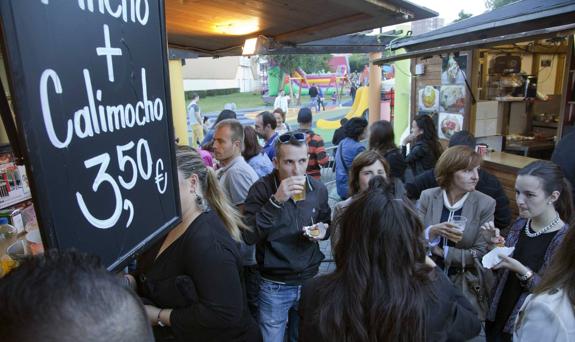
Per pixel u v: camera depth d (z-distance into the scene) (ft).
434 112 21.02
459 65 18.88
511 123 20.45
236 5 11.57
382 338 3.76
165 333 4.87
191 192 4.79
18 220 5.03
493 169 16.22
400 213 3.95
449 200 8.37
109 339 1.75
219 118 17.39
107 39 2.72
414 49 17.34
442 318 4.03
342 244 4.18
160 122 3.51
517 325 4.83
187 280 4.64
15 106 1.95
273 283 7.39
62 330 1.67
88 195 2.54
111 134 2.79
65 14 2.30
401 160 13.29
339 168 15.16
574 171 10.19
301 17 12.79
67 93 2.33
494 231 7.39
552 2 11.82
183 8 12.02
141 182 3.20
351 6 9.94
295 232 7.23
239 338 5.13
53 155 2.21
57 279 1.80
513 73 19.76
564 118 15.92
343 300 3.91
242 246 8.42
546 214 6.36
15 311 1.69
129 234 3.02
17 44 1.93
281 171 7.57
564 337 4.12
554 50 20.65
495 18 13.41
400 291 3.77
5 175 4.92
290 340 8.43
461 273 7.72
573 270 4.29
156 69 3.42
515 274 6.49
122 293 1.93
